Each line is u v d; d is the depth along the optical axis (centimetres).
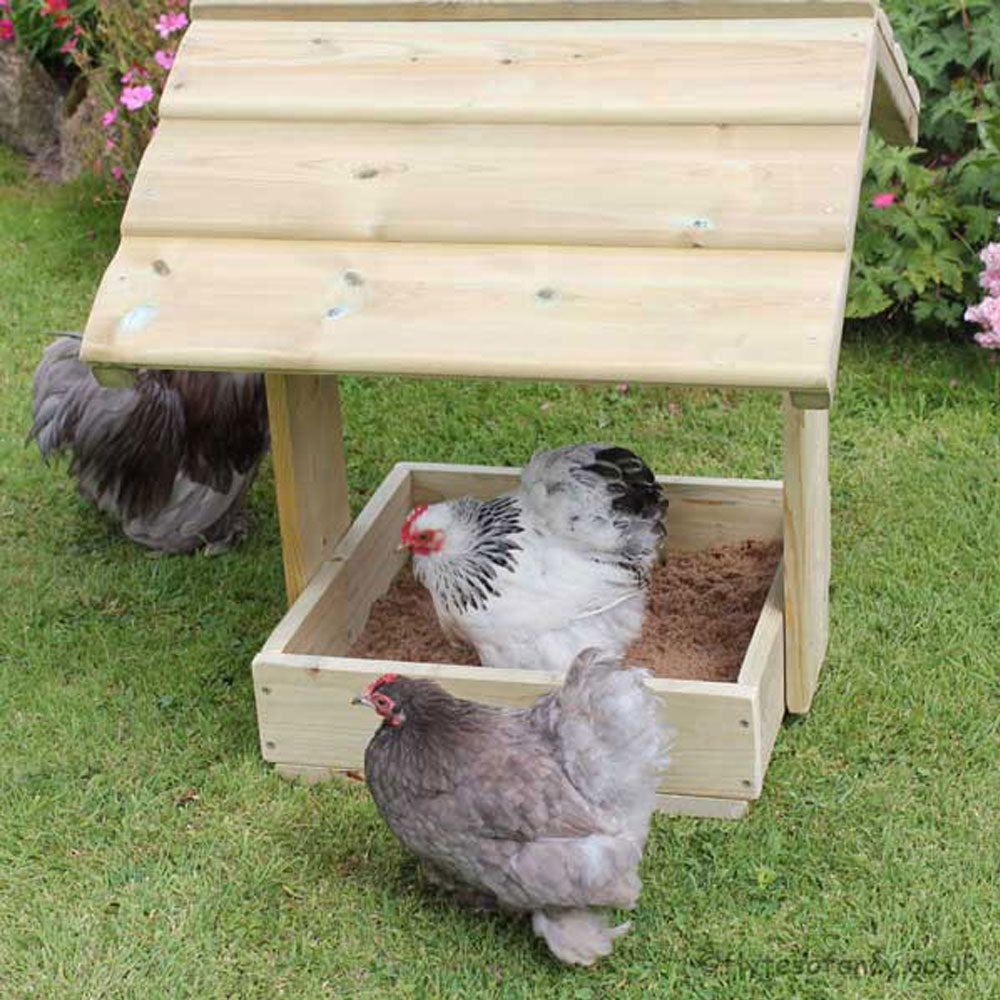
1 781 309
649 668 321
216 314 281
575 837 271
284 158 292
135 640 340
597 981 276
